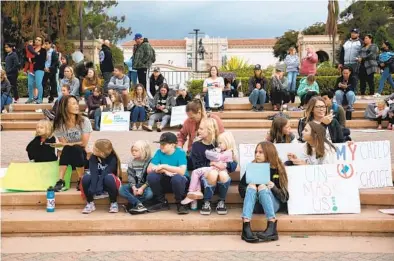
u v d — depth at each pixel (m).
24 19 26.72
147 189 6.61
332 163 6.72
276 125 7.15
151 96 14.12
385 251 5.61
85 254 5.60
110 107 12.46
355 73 14.66
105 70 15.19
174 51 62.72
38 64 14.02
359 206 6.43
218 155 6.57
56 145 7.14
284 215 6.38
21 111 13.64
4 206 6.82
